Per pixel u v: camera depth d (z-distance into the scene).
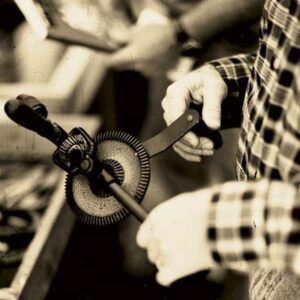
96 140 0.80
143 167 0.78
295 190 0.62
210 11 1.32
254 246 0.62
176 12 1.36
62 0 1.28
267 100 0.75
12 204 1.25
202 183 1.38
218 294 1.27
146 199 1.35
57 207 1.25
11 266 1.20
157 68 1.38
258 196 0.63
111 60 1.36
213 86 0.94
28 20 1.22
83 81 1.34
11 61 1.33
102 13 1.33
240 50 1.35
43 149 1.28
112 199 0.77
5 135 1.27
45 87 1.33
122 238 1.29
